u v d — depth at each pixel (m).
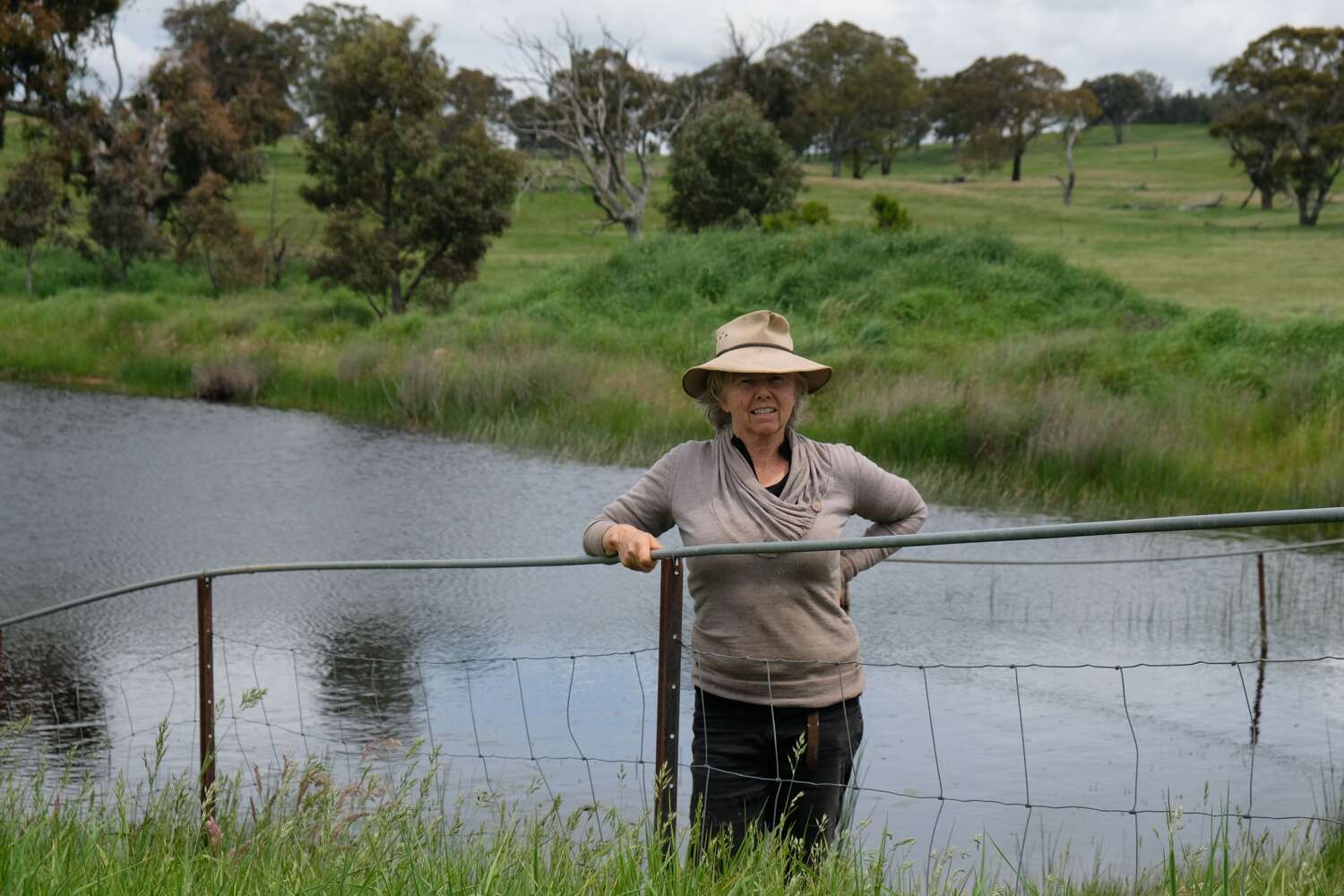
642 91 60.34
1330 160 82.25
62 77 49.88
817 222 38.97
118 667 8.56
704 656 3.44
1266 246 64.06
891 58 113.94
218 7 87.12
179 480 15.87
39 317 32.97
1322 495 13.74
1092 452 14.79
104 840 3.38
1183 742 6.93
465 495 14.98
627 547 3.26
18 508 14.14
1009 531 2.68
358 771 6.44
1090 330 24.98
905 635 9.20
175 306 36.06
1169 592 10.41
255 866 3.05
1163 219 85.62
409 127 38.25
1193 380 18.95
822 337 24.45
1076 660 8.53
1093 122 163.38
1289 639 9.07
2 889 2.73
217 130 52.53
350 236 36.78
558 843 3.19
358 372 23.81
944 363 21.36
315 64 98.19
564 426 19.05
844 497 3.42
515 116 65.81
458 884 2.72
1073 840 5.59
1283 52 87.69
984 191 108.69
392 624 9.56
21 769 6.58
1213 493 14.04
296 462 17.16
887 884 3.20
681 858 3.00
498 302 33.22
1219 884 3.07
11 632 9.38
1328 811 5.74
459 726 7.30
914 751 6.86
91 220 48.03
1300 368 17.86
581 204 81.06
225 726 7.34
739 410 3.40
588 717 7.43
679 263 32.50
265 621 9.66
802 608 3.36
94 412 22.16
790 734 3.39
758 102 75.12
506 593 10.43
